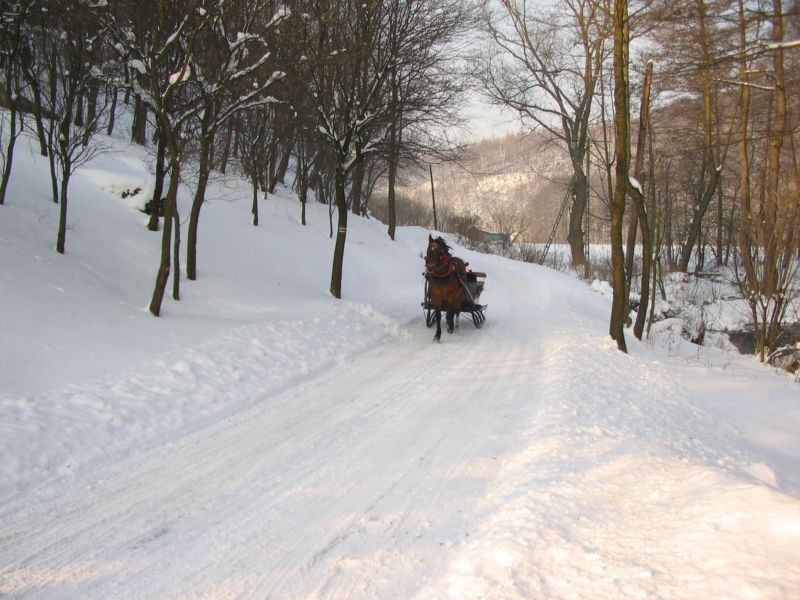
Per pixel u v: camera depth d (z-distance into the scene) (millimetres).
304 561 3861
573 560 3488
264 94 14211
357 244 26344
